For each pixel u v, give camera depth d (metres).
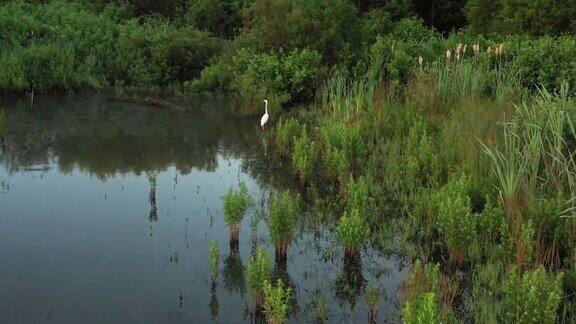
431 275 5.84
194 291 6.25
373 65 15.05
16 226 7.67
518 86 12.55
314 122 13.13
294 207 8.16
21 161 10.52
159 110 14.78
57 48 16.67
